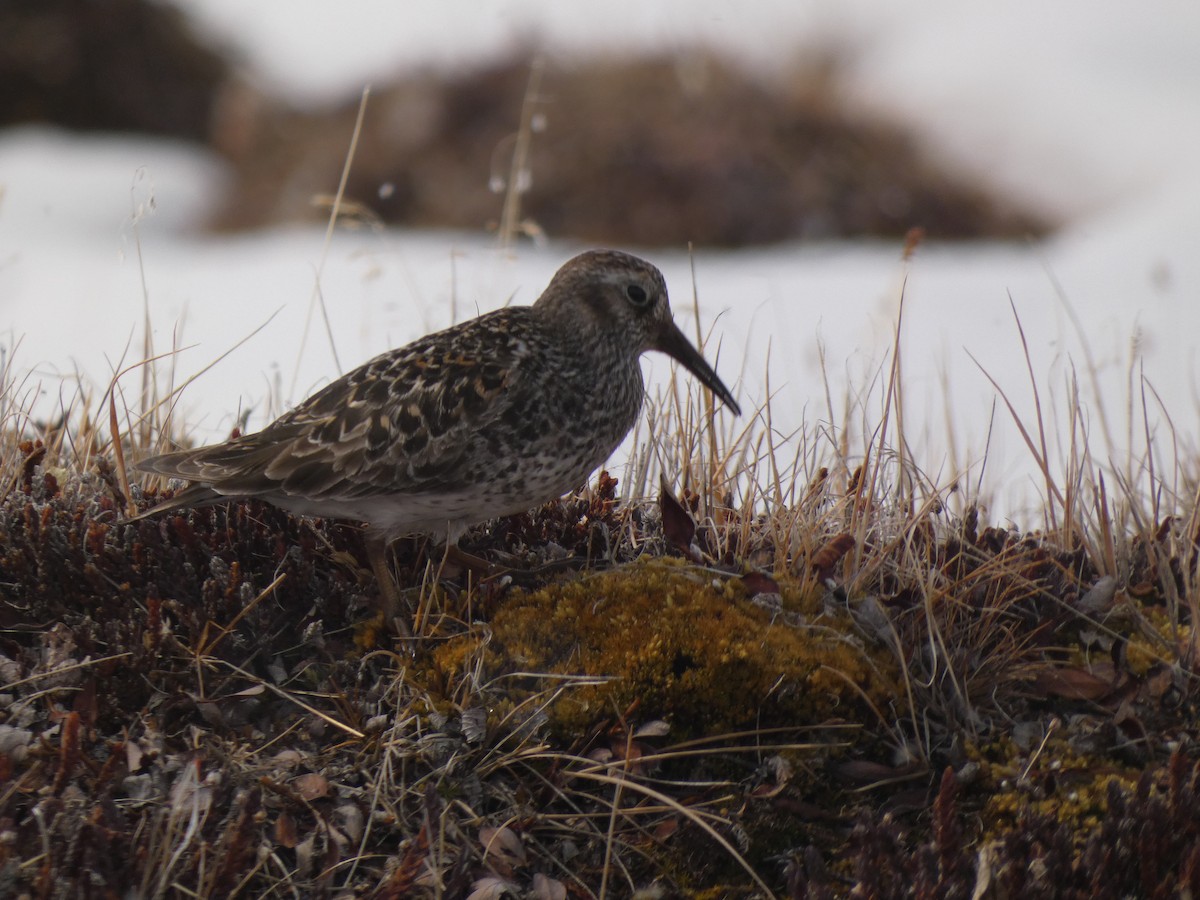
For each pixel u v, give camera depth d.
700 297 22.80
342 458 8.95
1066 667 9.28
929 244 29.88
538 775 8.21
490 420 9.05
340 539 9.73
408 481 8.95
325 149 33.00
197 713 8.42
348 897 7.64
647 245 29.20
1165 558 9.94
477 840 7.99
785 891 8.00
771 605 9.09
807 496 10.23
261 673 8.75
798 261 27.28
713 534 10.23
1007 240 29.91
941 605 9.40
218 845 7.54
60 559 8.96
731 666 8.60
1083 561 10.33
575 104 31.41
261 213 32.66
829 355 17.72
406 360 9.27
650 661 8.58
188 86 38.75
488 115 31.91
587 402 9.53
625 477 10.94
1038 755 8.54
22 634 8.89
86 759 7.91
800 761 8.44
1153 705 8.95
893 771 8.45
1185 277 21.45
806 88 32.03
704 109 31.41
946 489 10.84
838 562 9.81
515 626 8.82
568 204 29.91
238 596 8.88
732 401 10.39
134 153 36.81
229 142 35.59
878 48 34.06
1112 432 15.38
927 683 8.91
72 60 37.91
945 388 12.88
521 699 8.48
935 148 31.86
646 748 8.41
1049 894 7.46
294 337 18.98
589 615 8.87
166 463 9.16
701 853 8.10
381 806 8.05
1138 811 7.82
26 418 11.23
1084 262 23.41
